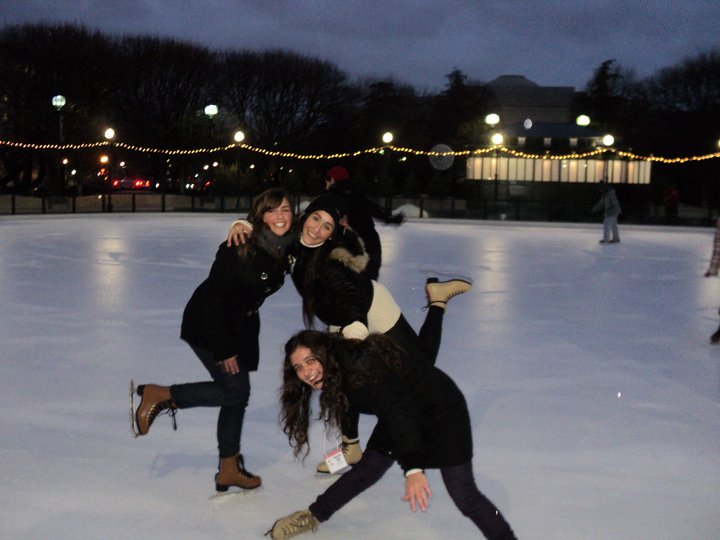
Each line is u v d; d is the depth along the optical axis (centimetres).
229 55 5088
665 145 4878
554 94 5725
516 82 6003
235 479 426
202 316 418
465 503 345
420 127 5228
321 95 5184
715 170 4494
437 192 3559
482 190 3356
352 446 461
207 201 3384
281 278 424
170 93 4681
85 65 3978
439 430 344
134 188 5303
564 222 3123
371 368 338
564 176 3325
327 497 371
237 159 3769
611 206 2158
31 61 3862
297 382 363
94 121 4128
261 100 5094
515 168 3350
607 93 5456
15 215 2742
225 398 420
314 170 3641
